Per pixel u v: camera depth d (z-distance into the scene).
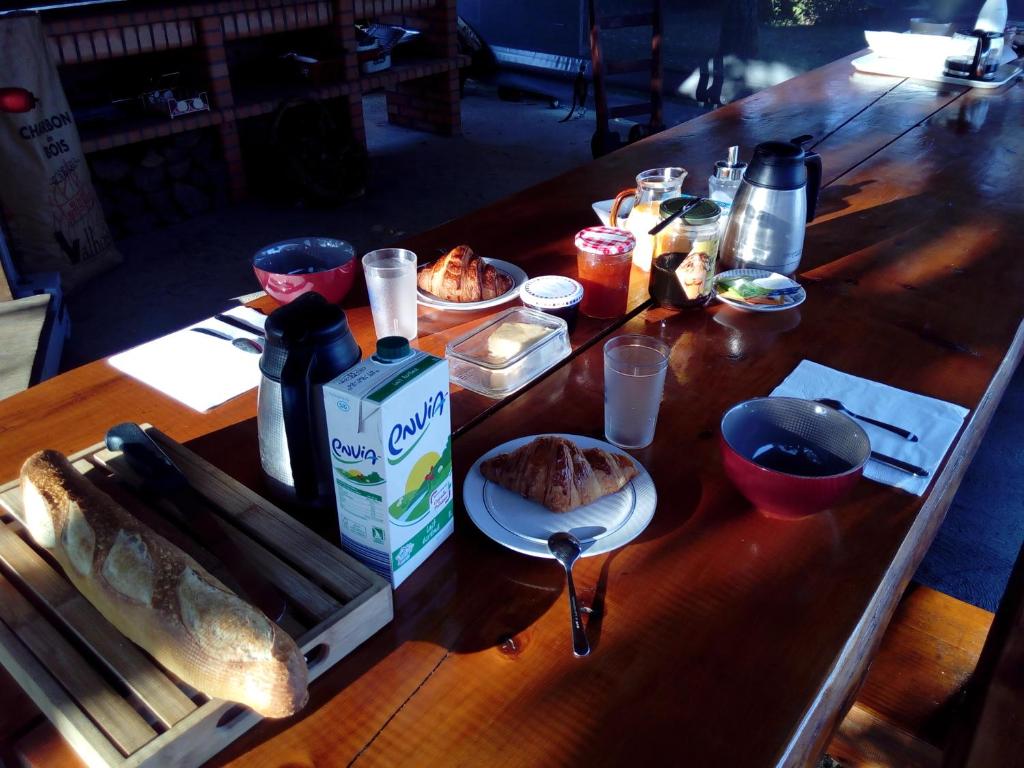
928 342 1.26
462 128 5.37
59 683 0.66
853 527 0.89
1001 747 0.88
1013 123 2.32
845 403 1.10
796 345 1.25
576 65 5.84
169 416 1.09
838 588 0.81
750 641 0.75
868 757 1.05
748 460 0.86
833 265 1.52
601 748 0.65
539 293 1.27
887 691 1.06
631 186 1.90
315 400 0.81
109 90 4.05
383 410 0.69
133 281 3.37
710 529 0.89
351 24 4.34
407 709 0.69
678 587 0.81
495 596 0.80
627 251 1.30
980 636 1.13
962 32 3.14
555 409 1.10
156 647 0.65
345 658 0.73
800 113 2.45
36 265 3.12
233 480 0.90
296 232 3.86
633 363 1.05
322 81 4.37
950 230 1.66
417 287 1.37
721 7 5.05
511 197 1.86
